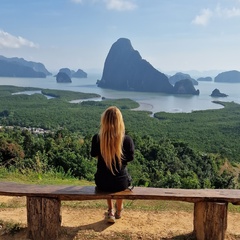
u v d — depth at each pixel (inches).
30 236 118.6
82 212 149.5
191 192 118.3
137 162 854.5
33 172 301.9
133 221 138.0
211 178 987.3
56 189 120.8
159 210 154.7
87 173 395.9
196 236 119.1
